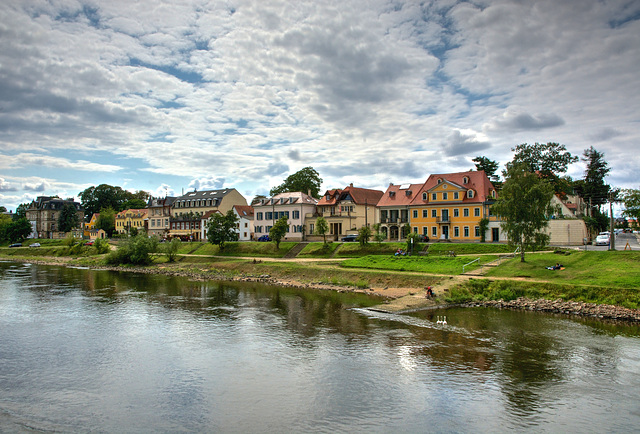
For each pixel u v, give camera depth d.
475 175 79.62
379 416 20.86
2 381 25.61
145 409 21.91
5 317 40.69
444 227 78.81
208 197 130.50
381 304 43.94
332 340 32.38
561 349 29.64
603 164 111.44
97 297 51.06
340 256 78.38
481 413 21.06
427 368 26.56
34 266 93.12
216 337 33.75
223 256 90.56
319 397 22.91
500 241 73.12
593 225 88.38
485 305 43.69
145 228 144.25
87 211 179.88
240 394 23.44
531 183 53.94
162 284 62.31
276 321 38.44
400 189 89.56
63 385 24.97
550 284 44.53
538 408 21.50
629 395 22.73
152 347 31.44
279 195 109.38
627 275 43.84
